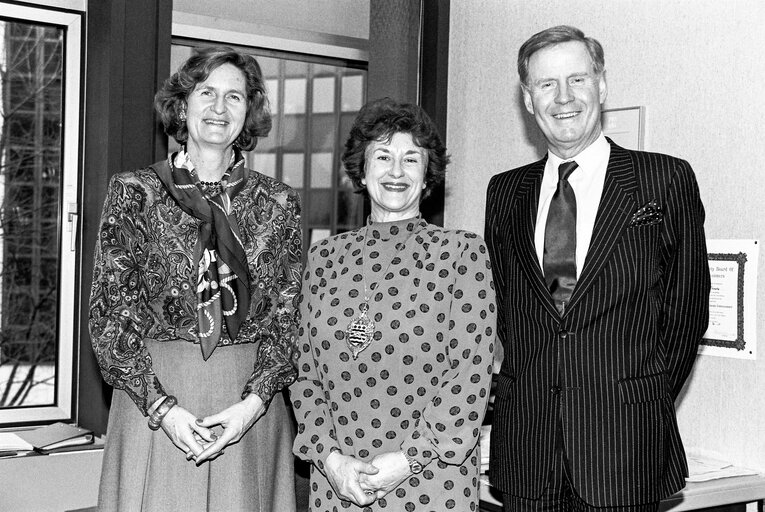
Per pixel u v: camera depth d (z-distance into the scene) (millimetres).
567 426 1867
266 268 2010
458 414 1822
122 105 2689
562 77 1924
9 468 2375
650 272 1862
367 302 1910
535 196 2018
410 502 1837
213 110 1950
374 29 3426
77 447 2566
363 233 2014
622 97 2799
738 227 2492
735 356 2484
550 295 1903
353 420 1891
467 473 1865
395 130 1945
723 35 2521
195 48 3033
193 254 1926
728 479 2326
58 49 2895
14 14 2766
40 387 2924
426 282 1891
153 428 1848
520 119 3154
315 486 1962
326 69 3438
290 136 3451
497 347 3188
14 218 2887
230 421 1877
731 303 2498
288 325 2012
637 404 1834
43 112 2895
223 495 1929
